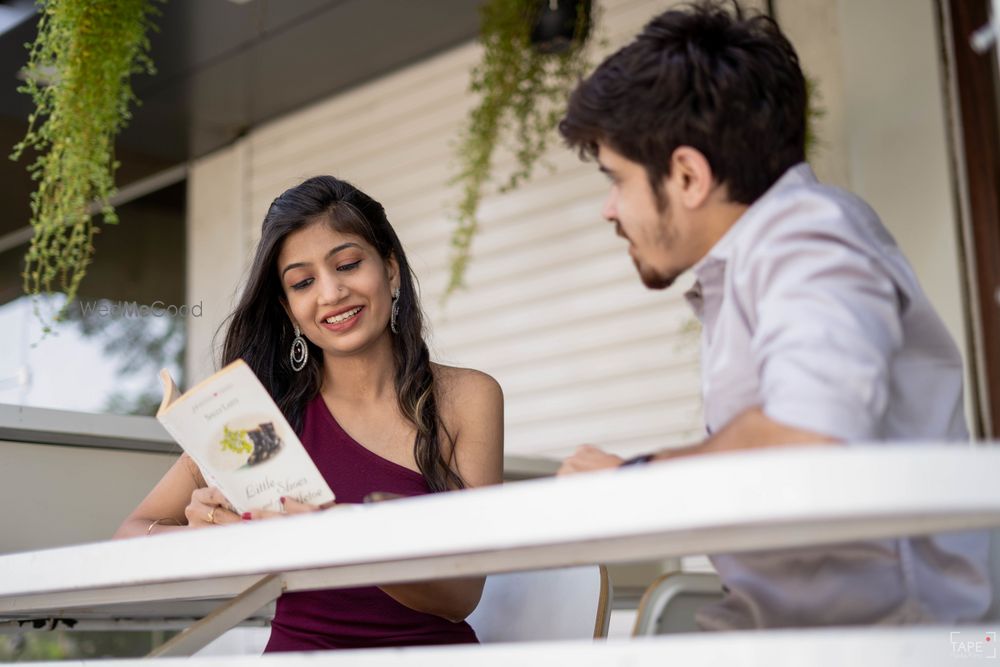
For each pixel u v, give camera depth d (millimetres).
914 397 1344
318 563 1119
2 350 6352
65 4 3223
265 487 1590
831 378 1144
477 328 4840
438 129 4996
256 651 2887
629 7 4445
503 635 1976
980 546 1376
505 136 4773
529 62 3988
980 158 3641
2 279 6484
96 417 2443
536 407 4637
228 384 1580
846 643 872
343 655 1127
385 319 2184
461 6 4539
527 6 3895
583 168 4582
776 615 1370
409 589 1854
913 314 1320
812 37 3994
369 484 2111
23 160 5375
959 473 832
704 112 1356
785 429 1131
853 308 1197
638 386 4379
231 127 5594
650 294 4379
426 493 2117
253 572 1188
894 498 829
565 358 4578
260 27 4566
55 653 4852
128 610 2404
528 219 4727
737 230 1379
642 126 1377
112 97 3295
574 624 1889
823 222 1282
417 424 2156
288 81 5156
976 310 3596
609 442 4426
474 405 2215
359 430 2182
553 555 1298
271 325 2258
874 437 1144
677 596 1818
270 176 5543
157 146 5660
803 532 1106
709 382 1401
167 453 2596
